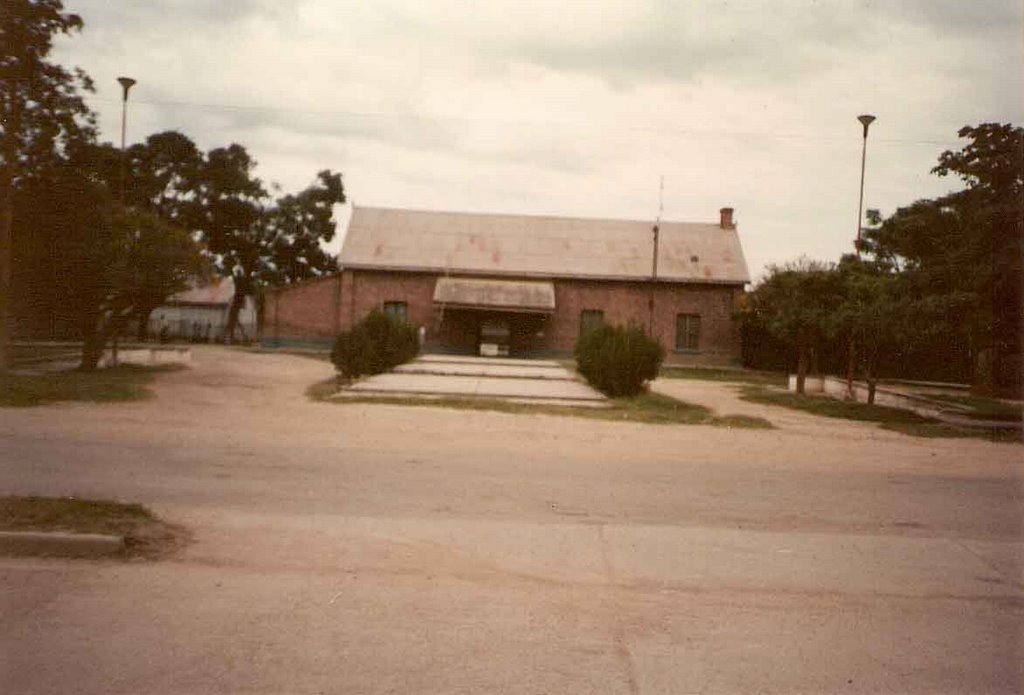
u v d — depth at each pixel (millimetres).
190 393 18625
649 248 44625
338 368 24094
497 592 6039
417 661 4785
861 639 5391
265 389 20609
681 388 27453
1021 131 17234
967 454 14023
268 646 4895
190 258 22062
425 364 28531
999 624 5754
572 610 5730
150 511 7574
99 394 16672
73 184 20125
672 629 5453
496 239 44656
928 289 18891
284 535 7219
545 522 8039
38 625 5043
